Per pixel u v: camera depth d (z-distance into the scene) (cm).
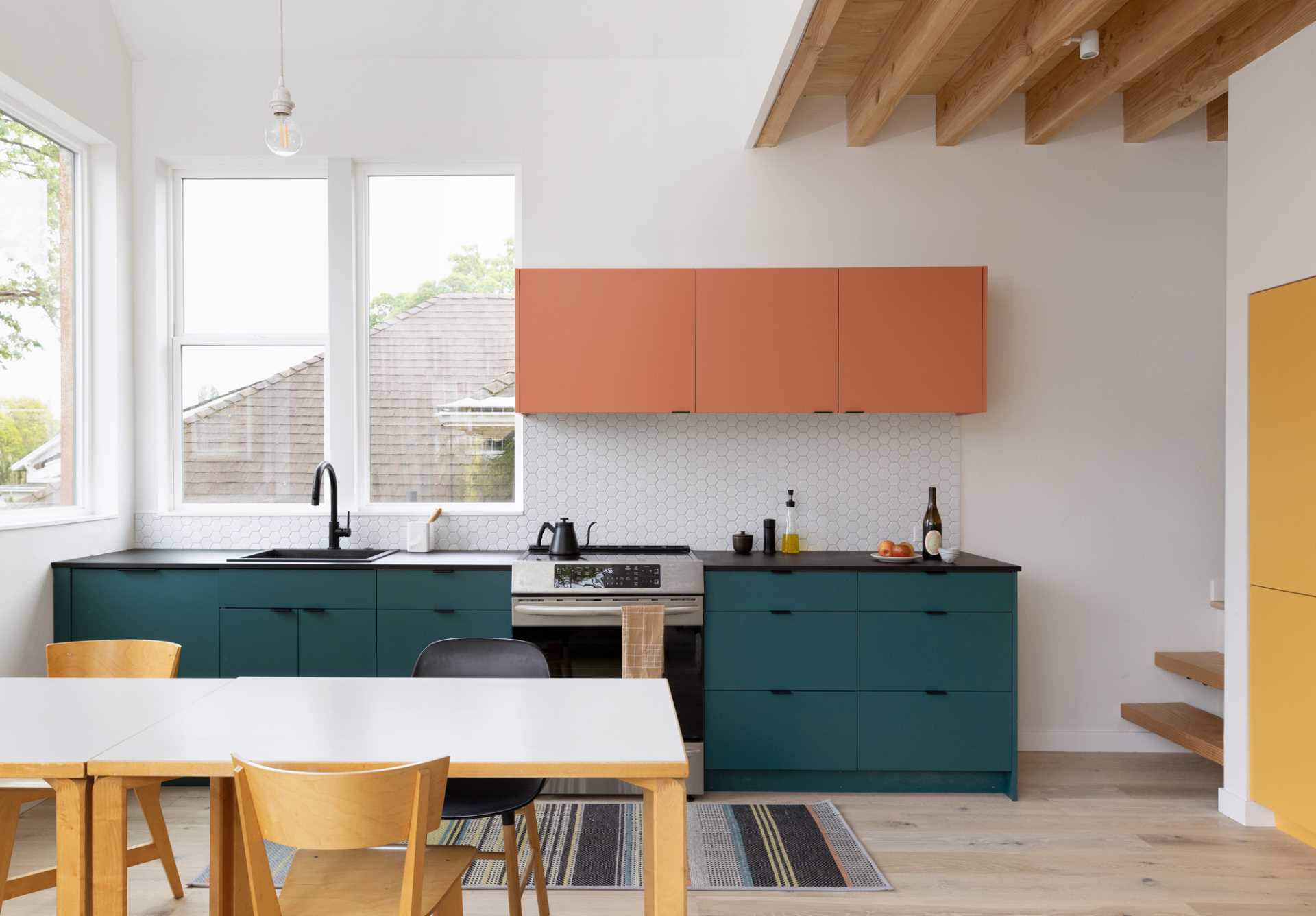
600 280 364
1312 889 269
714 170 402
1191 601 404
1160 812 330
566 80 401
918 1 294
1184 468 403
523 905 261
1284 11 290
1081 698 404
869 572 347
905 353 365
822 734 346
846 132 402
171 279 411
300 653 347
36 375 352
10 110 335
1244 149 318
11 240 337
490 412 414
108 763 165
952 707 347
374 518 400
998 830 313
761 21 345
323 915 167
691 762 341
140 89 398
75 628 346
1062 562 404
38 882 221
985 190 403
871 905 260
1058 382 403
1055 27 281
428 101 400
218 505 411
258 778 151
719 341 364
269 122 399
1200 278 403
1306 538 286
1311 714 284
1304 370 288
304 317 414
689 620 343
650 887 179
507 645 253
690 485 402
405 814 153
